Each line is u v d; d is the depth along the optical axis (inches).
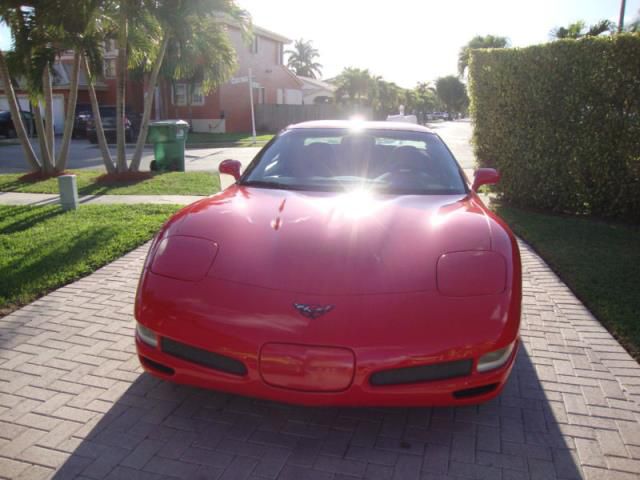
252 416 111.1
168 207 319.9
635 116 287.0
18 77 459.8
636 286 188.9
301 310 93.8
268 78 1444.4
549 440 104.3
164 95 1159.6
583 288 186.5
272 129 1363.2
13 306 164.4
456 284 99.2
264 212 121.3
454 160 158.9
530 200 335.0
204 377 98.5
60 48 450.0
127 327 151.7
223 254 106.0
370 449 101.3
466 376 95.2
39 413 109.8
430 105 3649.1
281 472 94.4
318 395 93.2
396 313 94.0
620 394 121.2
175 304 100.0
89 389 119.3
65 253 216.1
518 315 100.3
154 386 121.3
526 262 221.5
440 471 95.2
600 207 307.6
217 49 516.1
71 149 821.9
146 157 684.1
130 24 418.6
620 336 149.9
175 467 95.1
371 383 92.5
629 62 281.3
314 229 112.4
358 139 160.9
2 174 501.7
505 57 333.4
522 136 330.0
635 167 291.7
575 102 301.1
